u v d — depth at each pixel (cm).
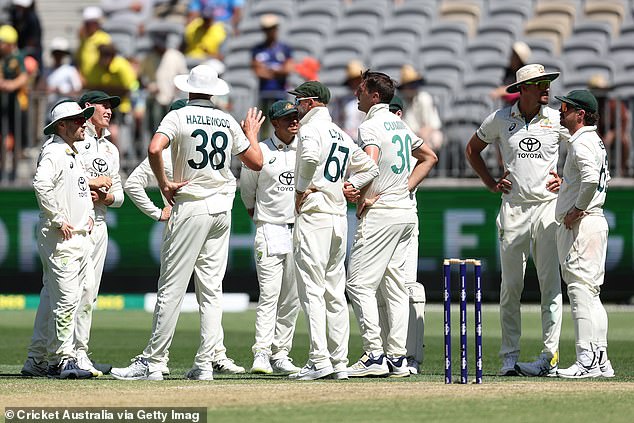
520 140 3266
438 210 5816
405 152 3162
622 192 5678
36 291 5956
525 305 5991
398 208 3150
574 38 7269
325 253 3012
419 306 3353
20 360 3788
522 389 2758
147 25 7600
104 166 3291
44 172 3066
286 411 2386
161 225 5912
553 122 3262
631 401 2538
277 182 3425
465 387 2811
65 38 8088
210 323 3033
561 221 3194
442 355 3941
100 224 3306
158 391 2720
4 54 5934
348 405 2473
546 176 3262
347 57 7212
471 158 3394
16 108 5912
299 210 3016
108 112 3306
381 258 3144
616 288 5712
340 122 5731
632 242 5684
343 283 3072
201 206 2959
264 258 3406
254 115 3114
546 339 3244
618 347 4156
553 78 3228
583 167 3097
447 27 7338
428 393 2672
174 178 2986
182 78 2995
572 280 3188
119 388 2808
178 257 2981
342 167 3031
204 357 3042
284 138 3456
